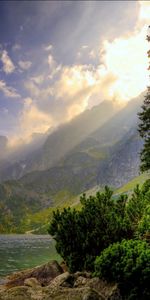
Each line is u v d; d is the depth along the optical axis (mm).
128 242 22359
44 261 65062
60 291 21297
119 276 20562
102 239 27469
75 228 28516
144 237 25922
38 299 21000
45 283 31500
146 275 19766
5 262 62812
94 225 28422
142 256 20297
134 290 19938
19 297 21875
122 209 31375
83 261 27641
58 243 28828
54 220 29609
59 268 33625
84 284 23109
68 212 29500
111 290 20328
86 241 27594
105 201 30328
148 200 30953
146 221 26438
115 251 21422
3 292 23906
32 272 33250
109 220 28219
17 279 32875
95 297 19656
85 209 29203
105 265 21297
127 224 28609
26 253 87938
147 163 43125
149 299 19719
